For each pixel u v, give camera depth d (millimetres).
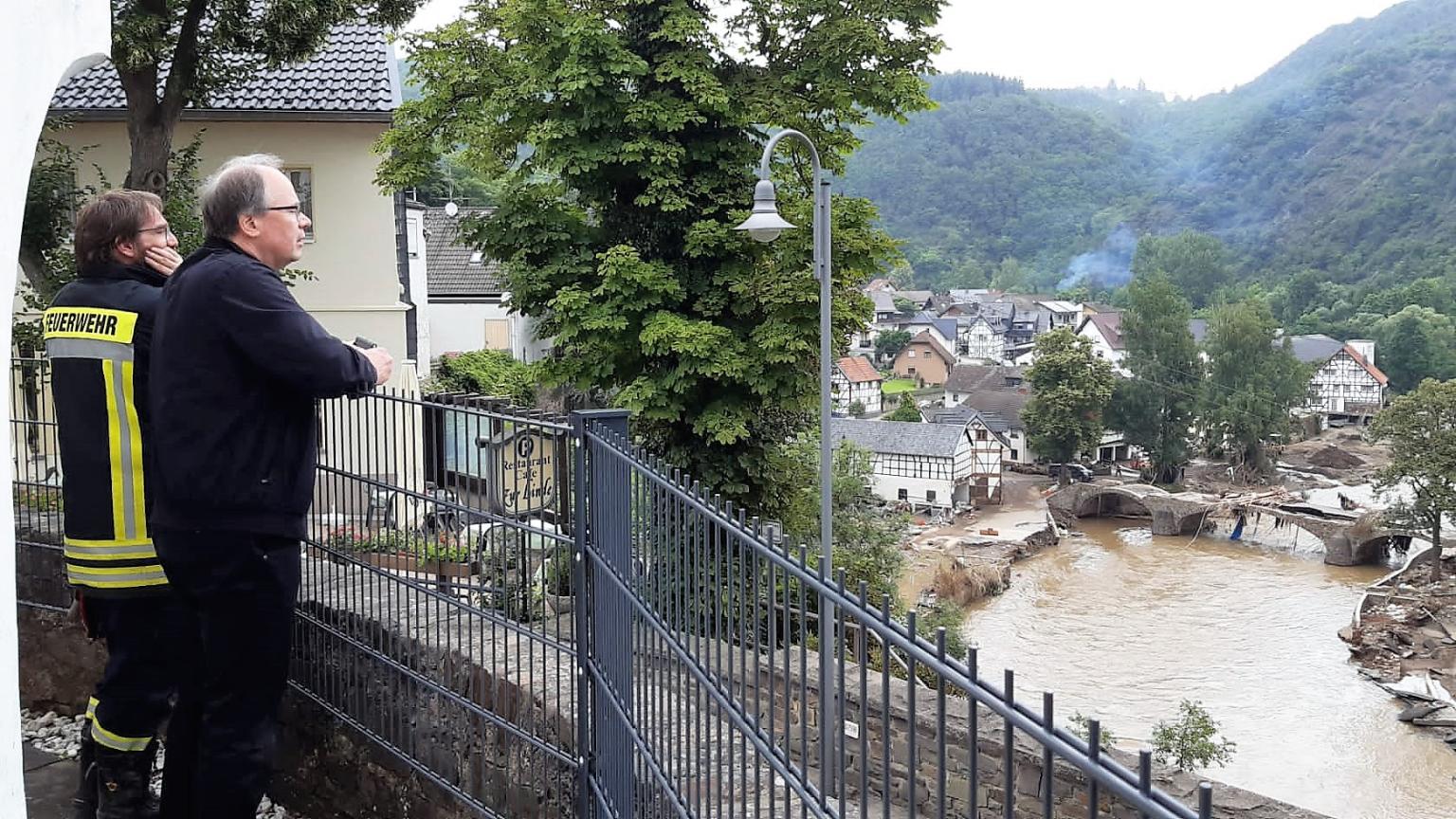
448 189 54719
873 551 26406
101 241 4250
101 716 4457
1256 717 36500
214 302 3613
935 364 135250
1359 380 114938
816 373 17188
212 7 15320
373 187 22219
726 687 2830
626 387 16297
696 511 3049
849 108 17078
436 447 4957
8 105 2271
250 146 21781
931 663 1830
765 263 16812
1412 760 33000
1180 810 1272
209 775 3881
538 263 17734
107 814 4477
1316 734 35031
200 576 3748
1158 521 71000
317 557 5773
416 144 18000
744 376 16000
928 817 8055
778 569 2533
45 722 7027
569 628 4520
